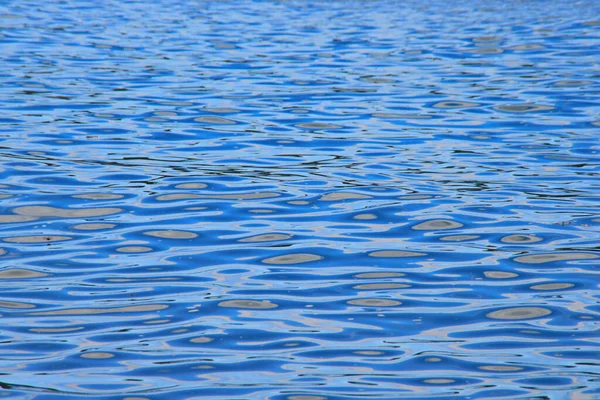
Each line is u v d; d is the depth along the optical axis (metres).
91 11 63.66
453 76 44.75
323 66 46.97
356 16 63.00
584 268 21.53
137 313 19.03
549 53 50.00
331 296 20.00
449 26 58.66
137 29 57.03
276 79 43.94
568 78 43.78
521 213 25.59
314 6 67.69
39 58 47.72
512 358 17.09
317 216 25.30
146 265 21.70
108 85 42.22
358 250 22.75
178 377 16.23
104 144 32.66
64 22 58.78
